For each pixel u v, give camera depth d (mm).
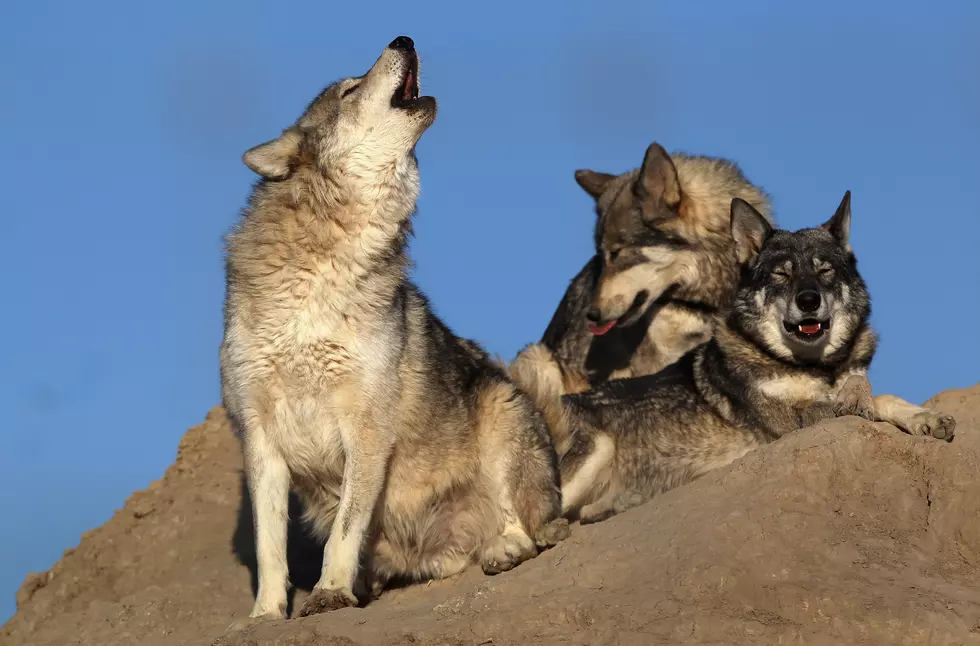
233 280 23281
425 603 22031
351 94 23312
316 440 23453
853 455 22281
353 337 22922
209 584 28438
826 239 27531
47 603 29438
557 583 20766
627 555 21031
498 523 25875
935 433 22719
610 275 32719
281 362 22922
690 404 28359
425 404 24750
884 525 21438
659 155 32719
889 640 18328
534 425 26406
